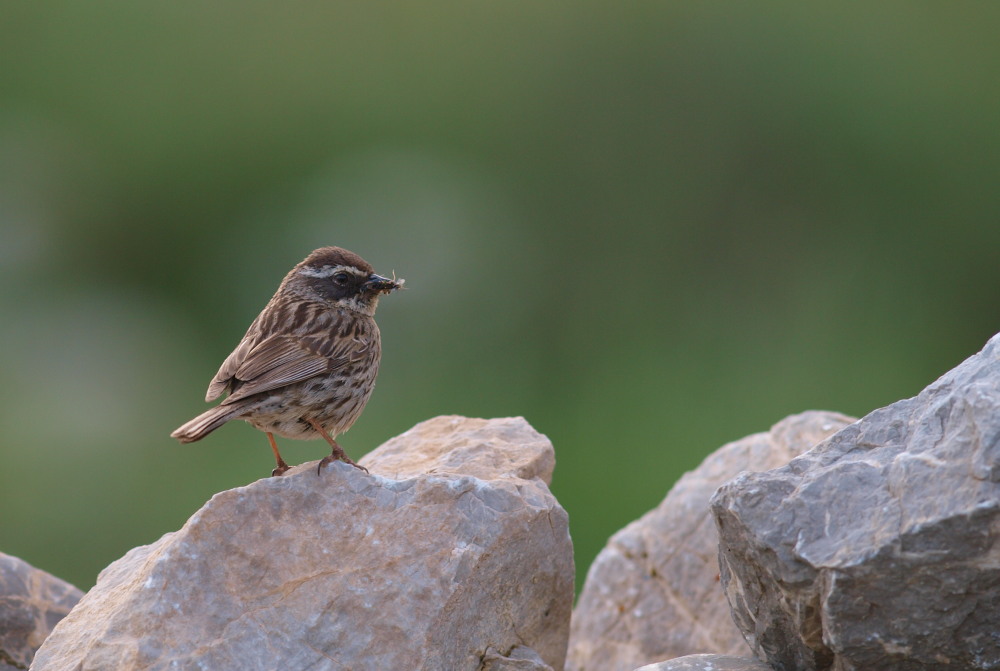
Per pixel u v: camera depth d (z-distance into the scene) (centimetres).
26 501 1689
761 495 554
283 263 2167
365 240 2130
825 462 561
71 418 1878
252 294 2173
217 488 1711
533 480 682
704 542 885
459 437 786
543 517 652
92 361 2053
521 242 2141
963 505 493
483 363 1991
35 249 2234
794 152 2100
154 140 2264
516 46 2228
